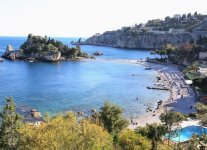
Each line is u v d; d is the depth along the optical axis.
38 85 183.62
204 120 99.75
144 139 66.56
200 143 75.69
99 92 169.75
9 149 57.31
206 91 158.38
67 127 39.50
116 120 83.81
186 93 165.62
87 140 39.22
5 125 61.84
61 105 136.38
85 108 132.50
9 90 165.00
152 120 114.56
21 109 125.31
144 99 154.88
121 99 154.12
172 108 133.12
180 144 80.88
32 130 42.03
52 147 36.97
